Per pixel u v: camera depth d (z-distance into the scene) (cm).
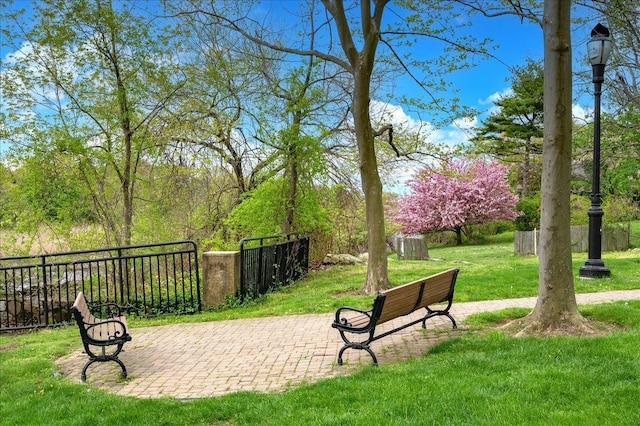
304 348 640
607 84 1573
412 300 598
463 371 473
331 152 1367
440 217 3033
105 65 1212
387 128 1032
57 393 507
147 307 998
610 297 845
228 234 1384
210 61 1298
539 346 541
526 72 1341
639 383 409
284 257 1256
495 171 3059
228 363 599
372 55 968
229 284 983
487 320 705
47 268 1202
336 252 1731
